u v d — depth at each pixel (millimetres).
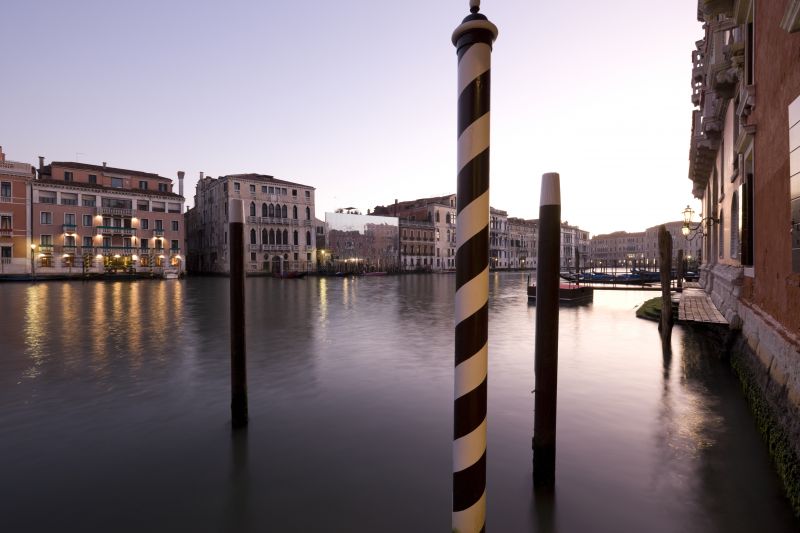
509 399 6242
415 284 39156
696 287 21562
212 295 25422
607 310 17188
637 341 10516
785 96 4742
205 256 60094
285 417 5621
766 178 5547
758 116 5957
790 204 4559
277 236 55656
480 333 1855
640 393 6449
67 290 29438
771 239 5340
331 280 46906
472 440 1899
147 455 4594
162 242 49594
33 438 5008
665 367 7957
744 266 7129
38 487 3971
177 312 16797
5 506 3664
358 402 6172
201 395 6492
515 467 4273
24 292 27438
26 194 41125
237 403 5324
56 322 13977
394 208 81062
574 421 5379
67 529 3354
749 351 6449
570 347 9797
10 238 40281
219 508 3645
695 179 17750
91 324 13547
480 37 1759
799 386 4000
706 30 10914
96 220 45062
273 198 55375
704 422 5340
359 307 18688
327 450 4695
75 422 5473
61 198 43344
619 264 116625
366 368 7996
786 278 4676
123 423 5445
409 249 70375
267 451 4676
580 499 3732
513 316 15242
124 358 8844
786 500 3691
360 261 64375
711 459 4402
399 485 3994
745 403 5980
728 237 10234
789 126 4543
